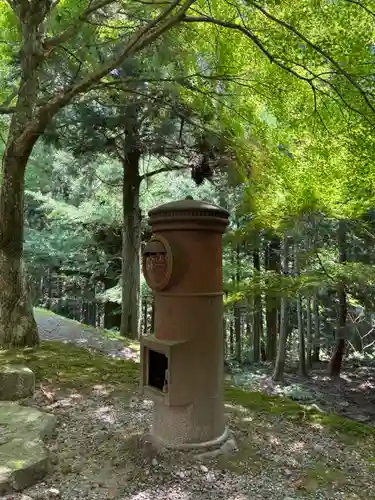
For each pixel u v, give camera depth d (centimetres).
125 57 452
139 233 1095
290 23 492
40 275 1638
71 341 822
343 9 488
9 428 300
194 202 293
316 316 1381
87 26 518
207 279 294
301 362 1266
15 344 567
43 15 491
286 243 1047
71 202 1482
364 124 495
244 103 729
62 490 243
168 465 272
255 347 1512
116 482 256
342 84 494
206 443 290
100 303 1777
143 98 737
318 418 385
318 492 255
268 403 420
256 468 279
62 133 830
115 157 1058
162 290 292
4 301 568
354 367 1416
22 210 570
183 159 1095
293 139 724
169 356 279
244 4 565
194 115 768
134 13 530
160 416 294
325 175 685
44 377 454
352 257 1156
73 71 577
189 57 629
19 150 539
